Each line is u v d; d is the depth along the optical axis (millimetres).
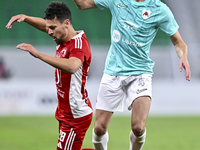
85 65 14281
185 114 50625
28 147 25844
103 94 18875
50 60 12180
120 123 41312
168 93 52156
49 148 25469
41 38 67688
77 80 14234
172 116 48312
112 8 18547
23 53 50594
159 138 30969
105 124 18844
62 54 14070
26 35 67625
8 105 49688
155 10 18031
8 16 70750
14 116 46688
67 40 14031
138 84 18125
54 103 50875
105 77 19000
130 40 18031
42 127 36906
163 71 52219
